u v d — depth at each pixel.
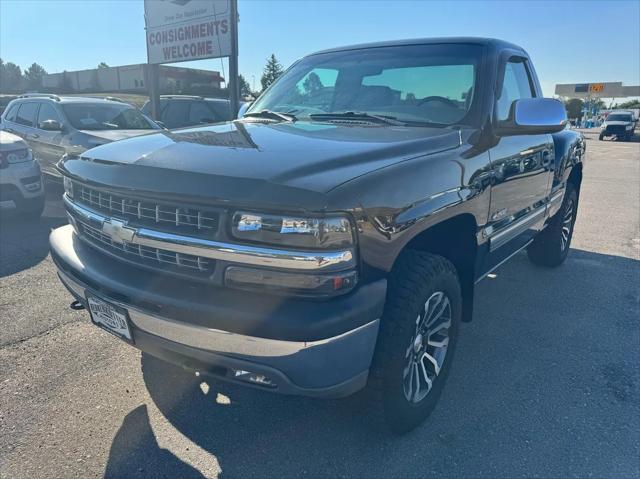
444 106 3.02
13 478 2.22
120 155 2.44
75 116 8.58
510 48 3.48
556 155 4.21
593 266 5.32
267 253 1.88
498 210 3.05
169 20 10.28
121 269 2.30
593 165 15.70
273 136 2.58
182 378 3.03
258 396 2.88
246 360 1.95
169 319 2.06
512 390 2.99
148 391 2.89
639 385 3.06
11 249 5.47
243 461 2.37
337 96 3.38
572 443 2.53
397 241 2.11
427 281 2.32
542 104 2.93
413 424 2.56
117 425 2.60
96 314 2.46
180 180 2.05
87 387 2.91
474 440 2.54
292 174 1.96
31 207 6.64
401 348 2.26
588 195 9.78
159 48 10.68
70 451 2.40
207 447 2.46
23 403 2.75
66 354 3.26
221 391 2.92
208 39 9.70
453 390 2.98
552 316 4.04
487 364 3.28
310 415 2.72
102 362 3.18
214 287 2.02
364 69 3.43
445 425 2.66
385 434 2.54
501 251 3.36
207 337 1.97
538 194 3.79
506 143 3.09
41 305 3.99
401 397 2.38
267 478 2.28
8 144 6.39
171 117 11.34
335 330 1.89
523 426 2.65
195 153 2.28
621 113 31.64
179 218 2.05
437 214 2.33
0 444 2.43
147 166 2.21
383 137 2.56
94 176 2.40
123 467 2.31
